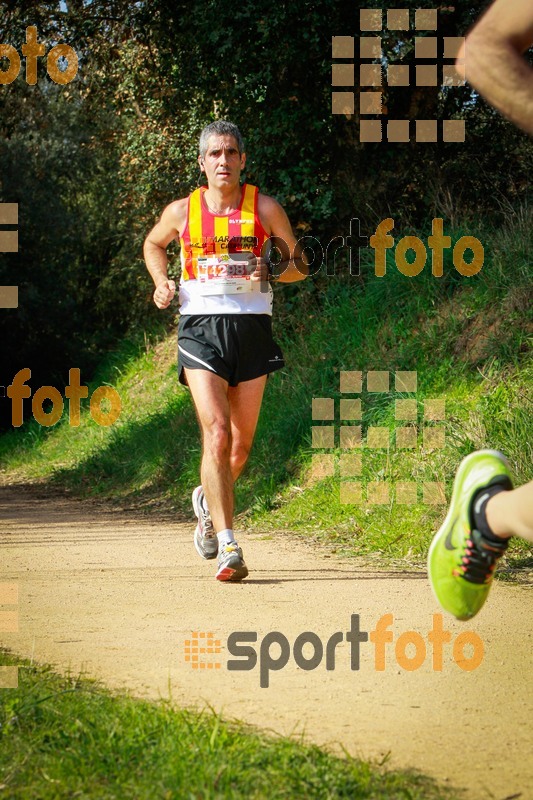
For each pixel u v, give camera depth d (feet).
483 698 17.30
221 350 30.91
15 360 150.10
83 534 47.73
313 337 67.21
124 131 106.22
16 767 13.26
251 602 26.66
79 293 160.76
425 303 60.23
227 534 30.09
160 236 32.12
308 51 72.49
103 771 13.03
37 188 151.53
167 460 74.59
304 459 55.11
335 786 12.46
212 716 15.48
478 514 12.96
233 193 31.09
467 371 51.65
